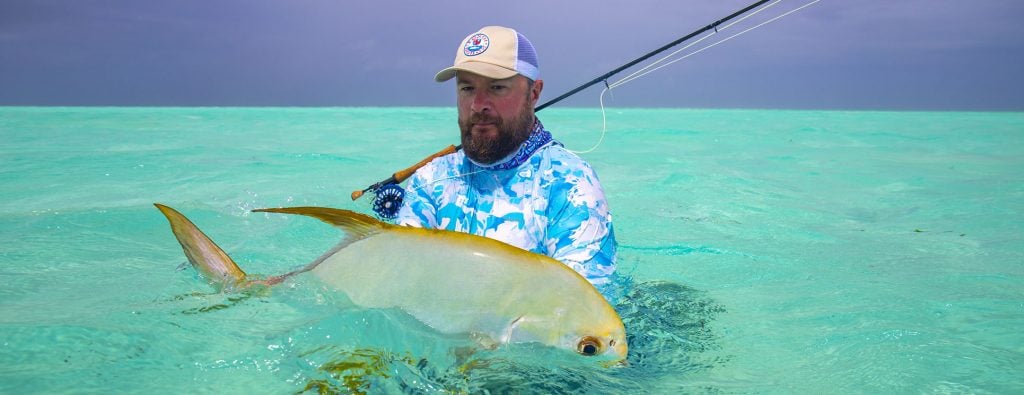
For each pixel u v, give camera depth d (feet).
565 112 81.35
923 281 11.96
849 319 9.72
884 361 8.08
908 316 9.89
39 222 14.98
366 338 7.38
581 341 6.93
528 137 9.14
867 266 13.15
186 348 7.75
